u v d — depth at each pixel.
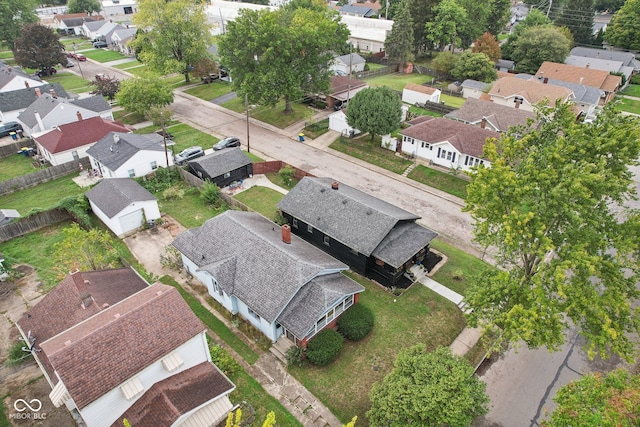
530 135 25.39
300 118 64.75
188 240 32.88
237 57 59.53
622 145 22.33
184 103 71.50
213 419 21.12
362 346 27.80
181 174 46.97
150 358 20.72
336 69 87.06
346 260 34.94
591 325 22.62
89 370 19.42
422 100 71.19
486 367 27.00
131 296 24.25
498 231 25.12
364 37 102.12
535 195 23.56
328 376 25.72
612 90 73.25
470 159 48.09
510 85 69.12
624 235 22.44
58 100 57.78
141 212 38.75
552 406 24.59
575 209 21.48
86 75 86.19
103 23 115.81
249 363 26.38
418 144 52.03
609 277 22.30
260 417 23.19
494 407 24.48
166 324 21.91
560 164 22.94
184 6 71.62
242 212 36.12
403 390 20.50
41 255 35.78
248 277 28.47
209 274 29.22
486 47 85.12
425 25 92.88
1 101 61.22
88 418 19.16
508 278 23.59
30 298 31.27
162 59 73.69
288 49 57.88
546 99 26.06
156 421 19.78
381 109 50.44
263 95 58.22
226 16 113.38
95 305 24.31
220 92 75.25
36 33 82.19
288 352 26.20
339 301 27.53
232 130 61.00
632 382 17.47
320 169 50.84
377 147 55.31
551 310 21.52
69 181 47.38
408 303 31.31
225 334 28.42
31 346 23.41
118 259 34.22
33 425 22.58
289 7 84.88
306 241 37.38
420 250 34.09
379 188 47.28
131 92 59.81
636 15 91.75
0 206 42.12
